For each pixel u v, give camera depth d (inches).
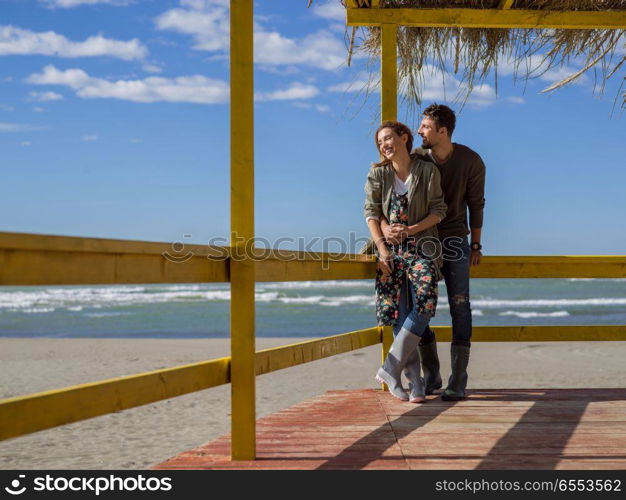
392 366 142.3
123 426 227.9
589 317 903.7
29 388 338.3
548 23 165.2
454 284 150.0
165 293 1232.8
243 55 100.1
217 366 100.9
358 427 125.4
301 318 919.7
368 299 1141.7
